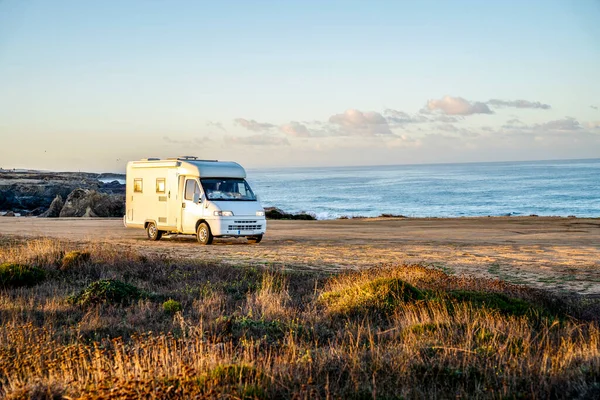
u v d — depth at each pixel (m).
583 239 24.08
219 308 10.50
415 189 115.19
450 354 6.98
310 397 5.63
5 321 9.24
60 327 9.02
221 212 20.45
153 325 9.16
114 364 6.86
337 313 9.84
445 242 22.67
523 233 27.11
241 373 6.09
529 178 152.12
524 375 6.25
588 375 6.15
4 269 12.66
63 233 25.62
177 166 21.56
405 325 8.70
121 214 45.09
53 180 87.50
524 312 9.30
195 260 15.75
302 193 113.06
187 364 6.51
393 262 16.41
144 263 14.80
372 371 6.48
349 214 65.00
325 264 16.06
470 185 123.62
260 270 14.26
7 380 6.57
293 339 8.13
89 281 13.21
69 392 5.86
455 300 9.67
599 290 12.38
